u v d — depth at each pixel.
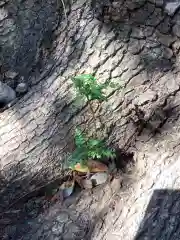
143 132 0.55
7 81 0.63
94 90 0.53
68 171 0.56
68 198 0.55
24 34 0.63
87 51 0.57
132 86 0.56
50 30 0.61
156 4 0.55
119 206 0.50
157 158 0.52
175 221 0.45
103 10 0.57
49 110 0.57
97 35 0.57
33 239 0.52
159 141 0.53
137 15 0.56
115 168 0.55
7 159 0.56
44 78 0.60
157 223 0.46
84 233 0.51
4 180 0.56
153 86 0.55
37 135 0.57
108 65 0.56
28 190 0.56
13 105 0.60
